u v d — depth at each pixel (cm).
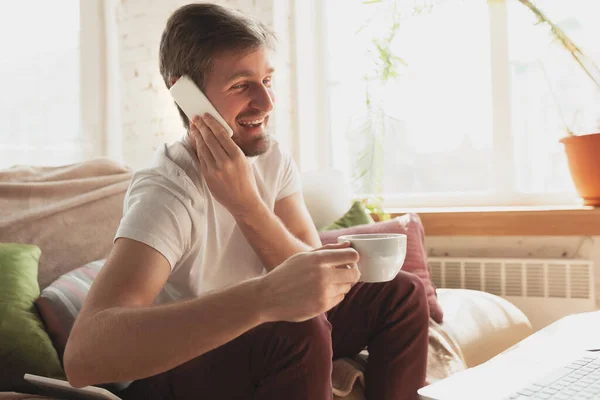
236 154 118
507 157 265
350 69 292
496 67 265
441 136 278
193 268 121
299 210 154
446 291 219
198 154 121
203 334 89
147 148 301
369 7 287
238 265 131
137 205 112
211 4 124
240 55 119
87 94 310
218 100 120
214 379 114
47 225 177
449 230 245
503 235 236
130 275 102
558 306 227
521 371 94
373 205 250
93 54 310
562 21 254
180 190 116
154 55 299
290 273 87
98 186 193
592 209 221
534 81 261
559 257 235
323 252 88
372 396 133
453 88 275
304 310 86
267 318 89
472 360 172
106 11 307
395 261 95
